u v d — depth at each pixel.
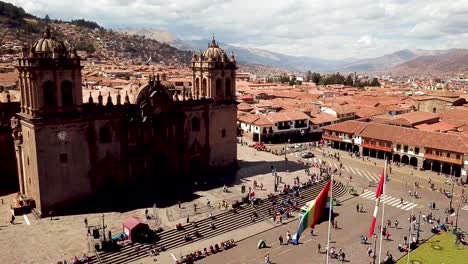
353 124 123.44
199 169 86.81
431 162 102.88
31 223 61.94
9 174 78.25
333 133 125.38
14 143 70.44
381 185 48.97
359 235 65.31
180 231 61.53
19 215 64.94
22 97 64.56
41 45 63.28
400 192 86.94
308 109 150.75
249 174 88.81
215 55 85.81
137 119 73.25
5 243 55.53
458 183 93.50
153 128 76.56
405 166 107.00
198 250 58.06
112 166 71.88
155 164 79.25
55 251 53.75
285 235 64.62
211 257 57.12
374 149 114.81
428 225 69.88
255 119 132.00
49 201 64.75
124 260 54.34
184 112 81.50
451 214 73.88
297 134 136.25
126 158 73.31
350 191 85.75
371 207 77.81
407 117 131.00
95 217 64.12
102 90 91.00
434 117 133.88
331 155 116.44
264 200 73.69
